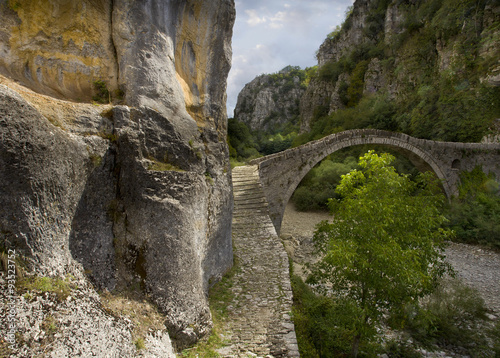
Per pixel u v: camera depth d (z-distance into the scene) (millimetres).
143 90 5527
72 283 3881
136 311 4480
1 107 3102
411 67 36906
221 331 5824
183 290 5098
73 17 5562
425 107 31781
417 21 39344
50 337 3057
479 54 30094
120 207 4977
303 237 20203
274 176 18531
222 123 8578
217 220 7723
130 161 4918
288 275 8250
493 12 30734
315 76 53562
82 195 4418
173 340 4887
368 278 7043
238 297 7148
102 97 5738
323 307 8789
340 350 7867
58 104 4492
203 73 7500
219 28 7648
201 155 6320
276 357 5172
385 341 9172
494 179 24688
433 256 7777
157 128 5469
